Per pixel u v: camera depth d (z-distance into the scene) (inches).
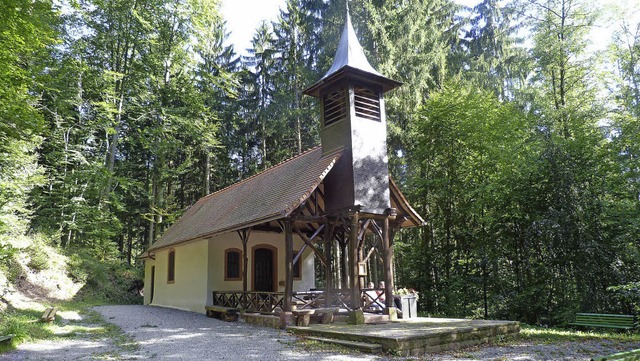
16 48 471.8
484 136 734.5
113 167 1055.0
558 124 716.7
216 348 349.1
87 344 370.9
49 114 945.5
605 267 557.0
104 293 895.1
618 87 730.2
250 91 1327.5
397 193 549.3
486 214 695.7
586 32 719.1
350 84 515.2
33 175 756.0
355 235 479.5
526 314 629.3
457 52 1034.1
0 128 482.0
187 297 703.7
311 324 476.1
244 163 1368.1
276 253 696.4
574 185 603.2
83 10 927.7
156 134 1078.4
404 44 826.8
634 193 615.5
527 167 631.8
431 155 792.9
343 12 933.2
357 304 468.4
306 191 479.8
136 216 1393.9
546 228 588.1
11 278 680.4
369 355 317.1
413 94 828.6
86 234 1018.1
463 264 734.5
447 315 701.3
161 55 1050.7
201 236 639.1
